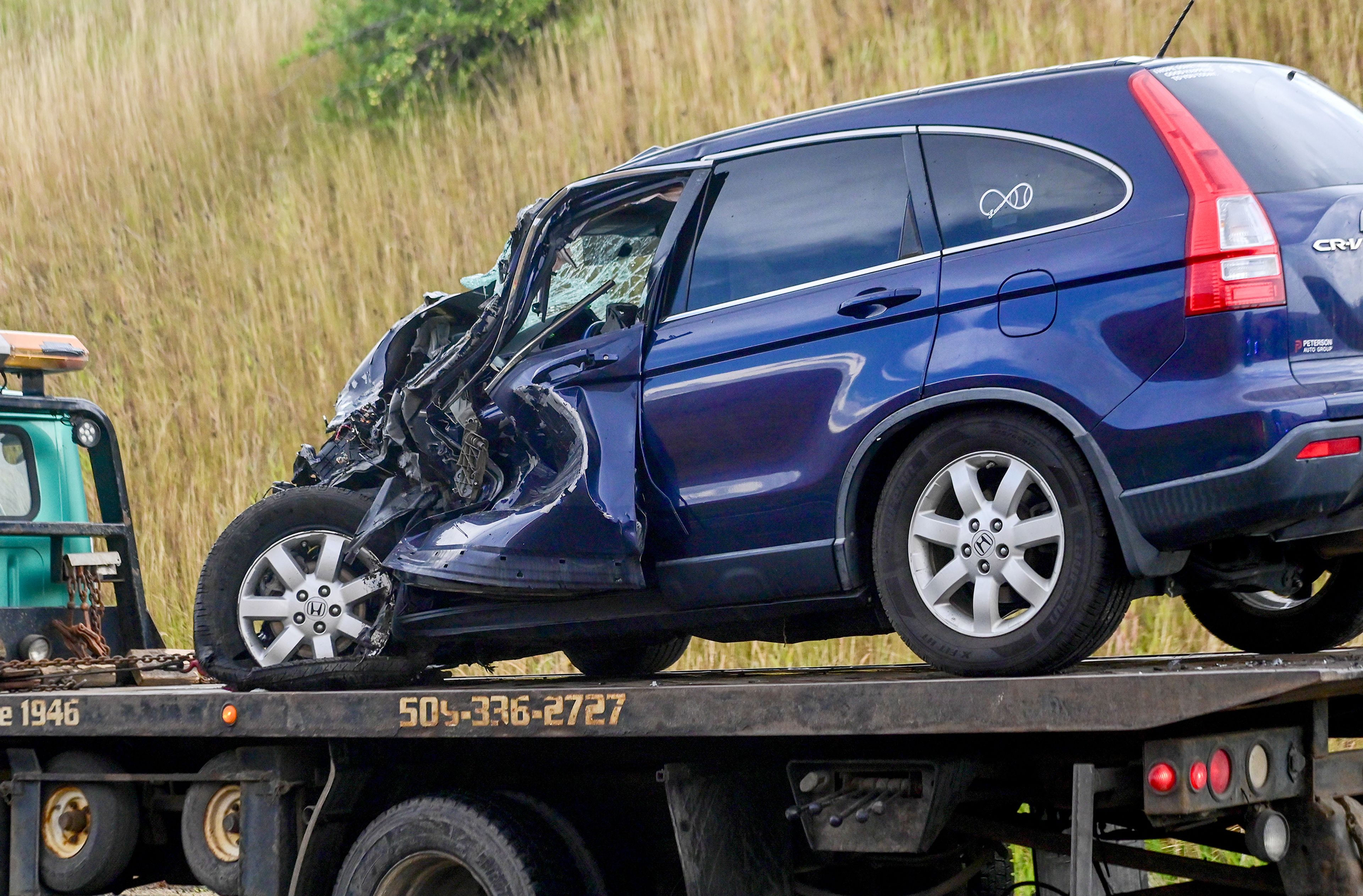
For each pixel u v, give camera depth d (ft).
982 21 52.01
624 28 60.85
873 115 18.90
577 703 17.84
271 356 54.60
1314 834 15.20
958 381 16.93
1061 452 16.34
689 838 17.34
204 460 52.54
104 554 29.37
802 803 16.92
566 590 19.38
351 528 21.99
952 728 15.15
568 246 21.62
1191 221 15.93
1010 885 21.31
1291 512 15.28
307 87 70.38
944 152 18.12
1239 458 15.28
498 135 59.62
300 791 21.35
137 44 77.56
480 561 19.99
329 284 56.49
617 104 56.75
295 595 22.02
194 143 69.62
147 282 61.31
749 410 18.60
